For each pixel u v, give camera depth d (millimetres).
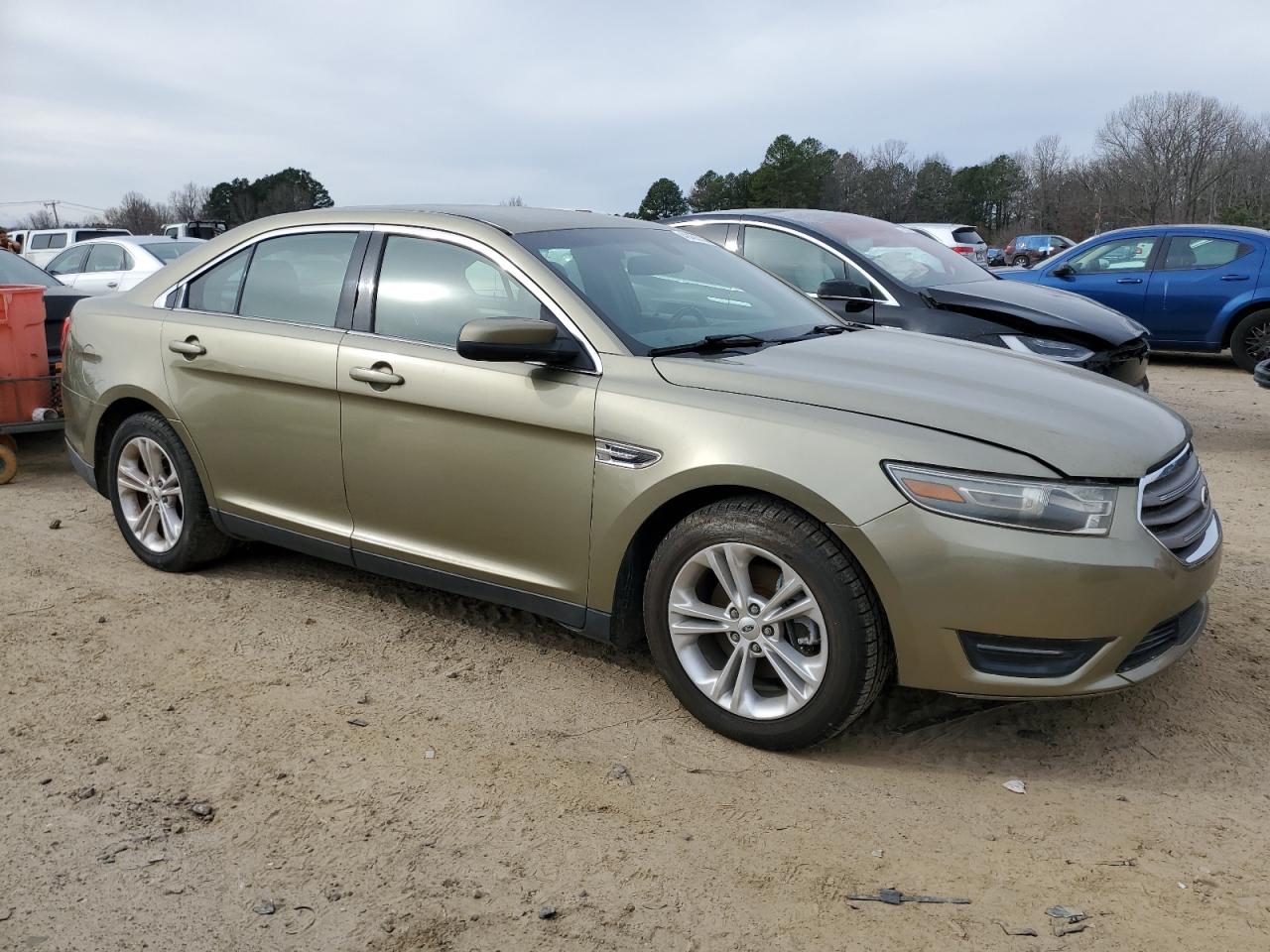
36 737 3324
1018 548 2816
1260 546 5195
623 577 3398
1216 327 11031
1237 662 3820
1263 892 2561
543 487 3471
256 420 4215
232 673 3783
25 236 25484
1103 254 11797
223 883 2607
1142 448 3049
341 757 3207
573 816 2891
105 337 4758
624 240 4113
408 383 3707
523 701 3574
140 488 4777
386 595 4539
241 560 4957
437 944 2389
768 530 3045
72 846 2752
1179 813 2904
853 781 3072
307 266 4207
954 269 7387
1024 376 3506
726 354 3514
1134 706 3506
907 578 2871
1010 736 3332
